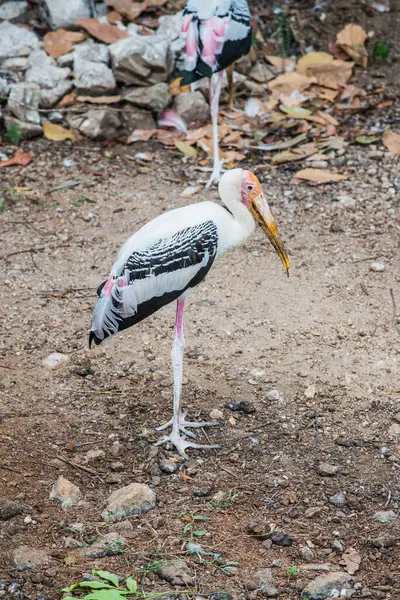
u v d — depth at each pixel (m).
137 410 9.51
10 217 13.35
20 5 17.42
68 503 8.12
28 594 7.09
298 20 18.20
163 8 17.61
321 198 13.79
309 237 12.84
